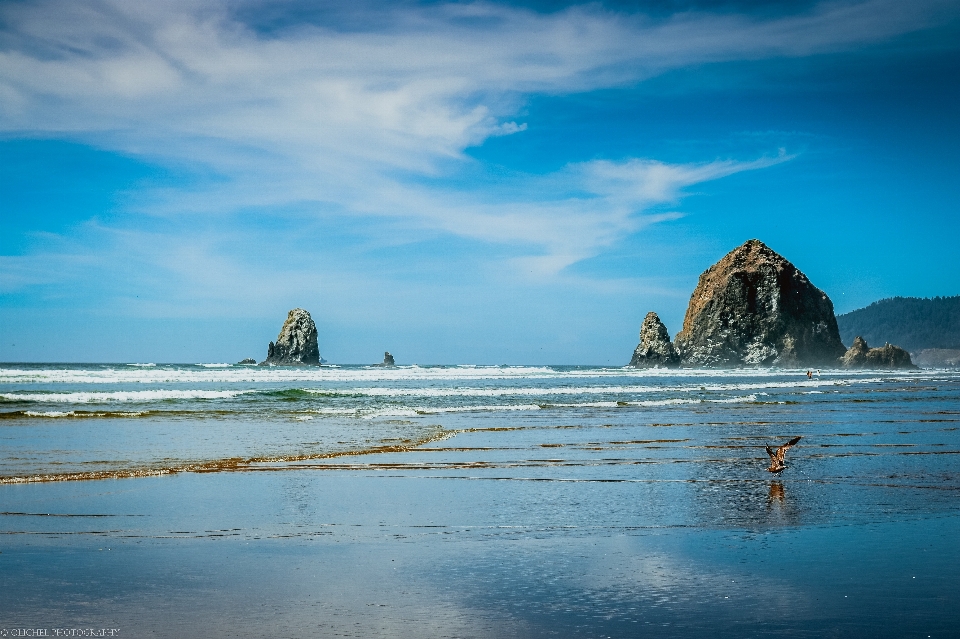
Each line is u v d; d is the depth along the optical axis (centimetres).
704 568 739
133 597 631
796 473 1383
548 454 1587
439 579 693
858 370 16000
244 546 812
